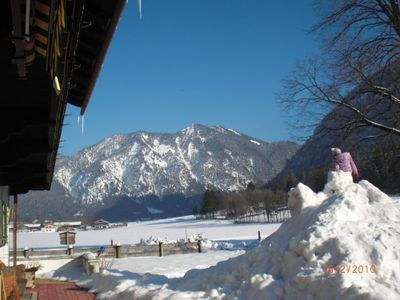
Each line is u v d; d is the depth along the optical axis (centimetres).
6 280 749
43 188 1636
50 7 404
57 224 15525
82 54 783
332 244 618
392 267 562
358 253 584
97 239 5559
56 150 1004
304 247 635
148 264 1902
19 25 394
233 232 5466
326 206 720
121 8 622
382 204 739
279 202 11800
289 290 610
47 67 484
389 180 1762
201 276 795
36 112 742
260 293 632
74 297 1130
